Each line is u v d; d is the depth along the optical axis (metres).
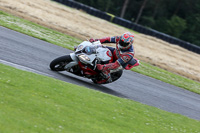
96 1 184.50
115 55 26.91
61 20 77.12
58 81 23.53
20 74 21.67
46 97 19.00
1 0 73.12
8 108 15.40
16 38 37.09
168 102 33.03
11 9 66.56
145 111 24.23
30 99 17.59
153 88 37.53
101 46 27.17
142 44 88.19
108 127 17.70
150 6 196.62
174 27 176.50
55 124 15.52
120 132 17.55
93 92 24.22
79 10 119.50
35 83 20.80
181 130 22.39
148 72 49.16
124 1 197.75
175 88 43.19
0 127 13.10
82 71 26.84
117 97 25.75
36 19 65.50
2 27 41.88
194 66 80.19
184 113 30.75
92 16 112.62
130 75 40.41
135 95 30.94
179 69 67.94
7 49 29.52
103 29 88.69
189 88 46.88
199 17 188.00
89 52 25.97
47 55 34.00
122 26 120.00
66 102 19.42
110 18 120.69
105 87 29.83
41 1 100.69
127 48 26.23
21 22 52.34
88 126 16.72
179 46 113.62
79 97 21.34
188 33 182.38
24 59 28.09
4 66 22.59
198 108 35.34
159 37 116.19
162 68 62.75
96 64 26.22
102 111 20.33
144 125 20.58
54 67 27.06
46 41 44.22
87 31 75.00
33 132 13.77
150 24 188.50
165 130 21.06
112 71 26.78
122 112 21.67
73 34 63.88
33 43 38.12
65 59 26.20
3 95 16.89
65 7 109.44
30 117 15.27
